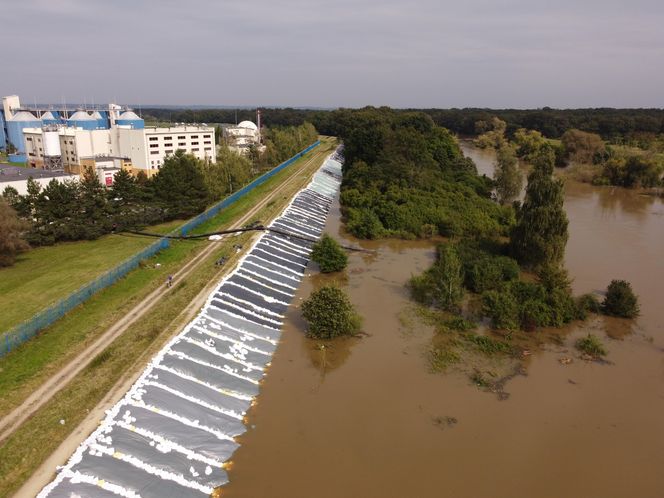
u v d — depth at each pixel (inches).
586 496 1108.5
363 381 1519.4
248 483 1100.5
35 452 1074.1
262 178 4606.3
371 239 3152.1
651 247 3004.4
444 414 1374.3
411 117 5108.3
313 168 5536.4
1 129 6909.5
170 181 3250.5
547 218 2443.4
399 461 1187.3
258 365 1585.9
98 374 1374.3
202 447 1186.0
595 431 1325.0
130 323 1717.5
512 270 2327.8
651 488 1138.7
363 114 6510.8
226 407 1353.3
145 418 1216.8
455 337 1811.0
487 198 4111.7
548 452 1240.2
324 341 1758.1
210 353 1557.6
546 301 1996.8
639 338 1840.6
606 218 3799.2
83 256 2456.9
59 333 1626.5
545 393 1487.5
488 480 1141.1
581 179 5511.8
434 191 3782.0
